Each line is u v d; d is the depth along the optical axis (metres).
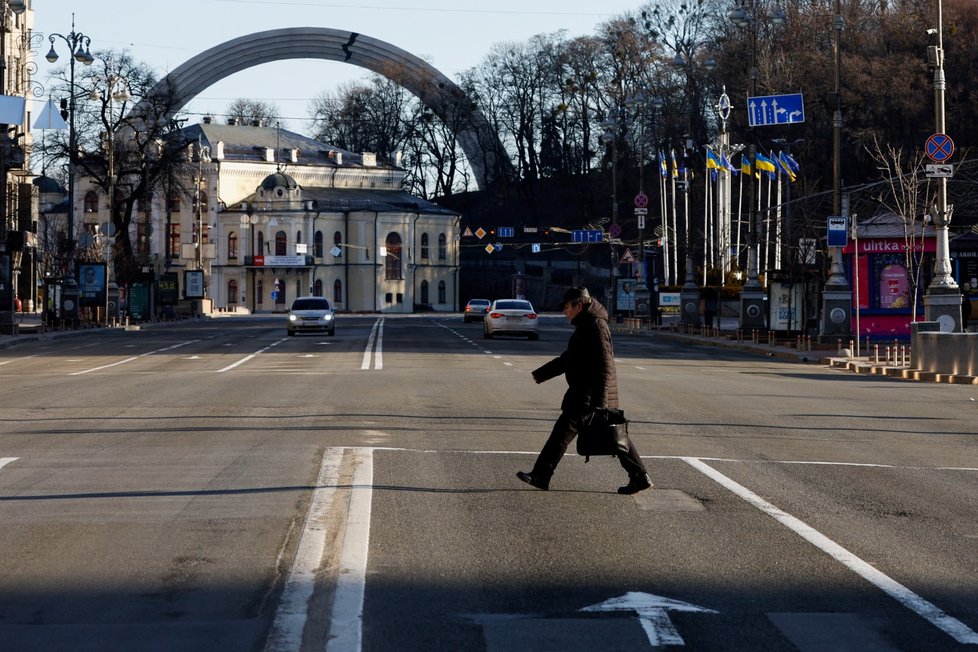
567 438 14.62
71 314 82.12
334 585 10.02
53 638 8.57
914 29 99.25
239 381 33.53
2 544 11.68
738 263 90.50
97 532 12.24
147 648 8.33
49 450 18.61
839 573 10.65
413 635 8.63
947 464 18.00
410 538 11.98
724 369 41.78
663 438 20.72
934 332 38.09
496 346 57.84
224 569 10.64
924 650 8.36
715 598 9.74
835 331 51.38
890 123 99.44
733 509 13.80
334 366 41.12
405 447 18.92
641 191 90.94
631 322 88.81
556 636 8.64
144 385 32.03
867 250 52.69
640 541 11.95
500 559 11.09
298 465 16.80
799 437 21.20
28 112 99.31
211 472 16.22
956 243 53.34
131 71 105.00
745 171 74.56
